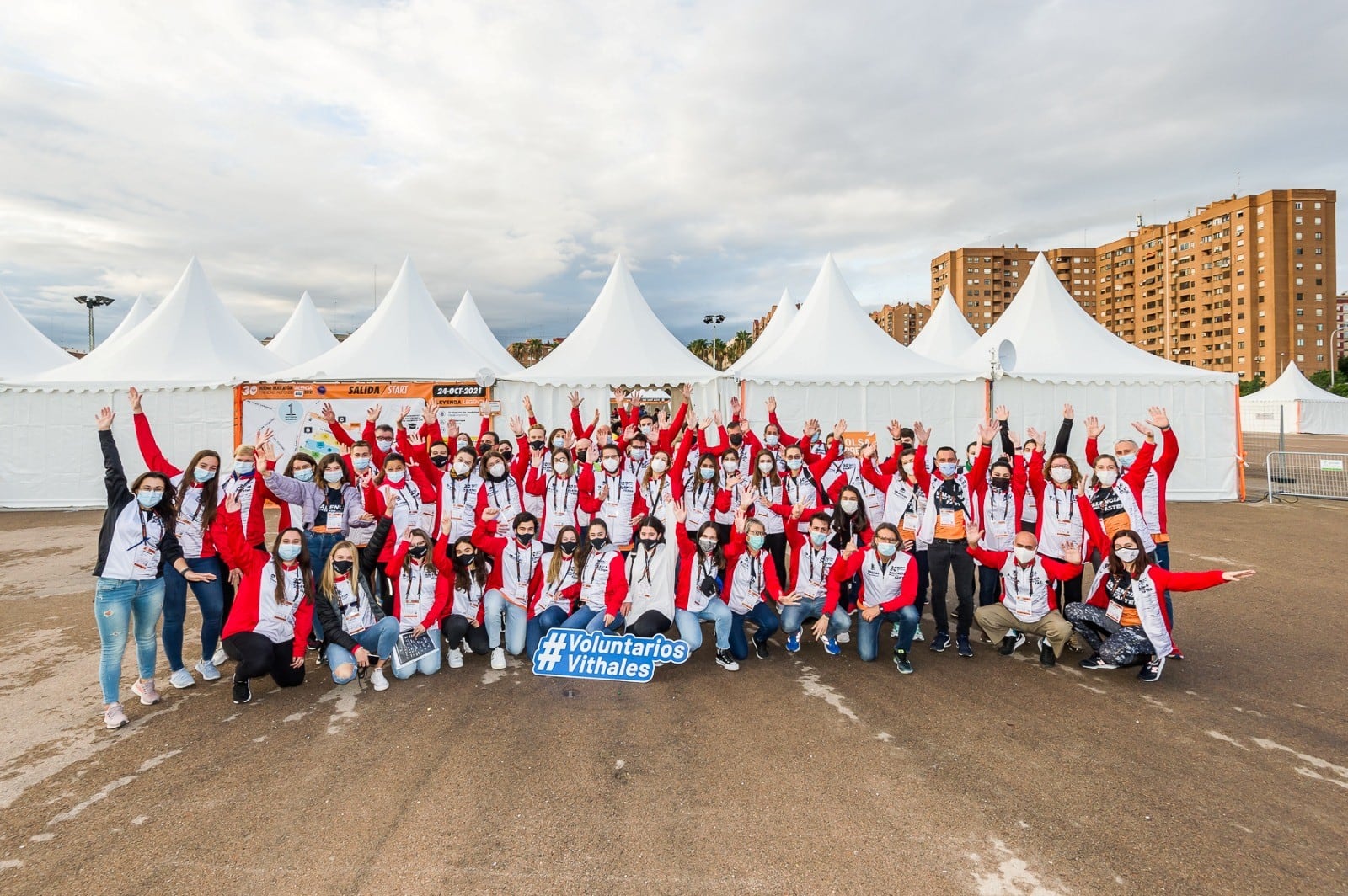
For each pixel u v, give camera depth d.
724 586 5.73
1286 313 81.56
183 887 2.80
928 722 4.40
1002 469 6.18
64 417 13.41
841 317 14.95
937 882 2.82
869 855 3.01
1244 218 84.31
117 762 3.87
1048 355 14.38
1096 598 5.53
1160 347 98.25
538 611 5.77
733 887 2.79
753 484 6.92
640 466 7.75
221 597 5.07
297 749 4.04
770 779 3.67
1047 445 13.38
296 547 4.84
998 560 5.72
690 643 5.62
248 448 5.11
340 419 13.48
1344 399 38.06
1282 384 40.75
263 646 4.71
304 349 23.16
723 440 8.26
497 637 5.68
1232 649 5.65
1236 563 8.45
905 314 118.44
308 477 5.84
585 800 3.46
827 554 5.86
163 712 4.58
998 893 2.75
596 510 6.95
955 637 6.30
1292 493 14.25
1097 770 3.75
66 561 9.07
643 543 5.66
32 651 5.76
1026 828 3.20
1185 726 4.30
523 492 7.10
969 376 13.41
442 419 13.63
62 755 3.94
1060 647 5.41
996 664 5.54
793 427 13.45
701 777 3.69
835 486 7.37
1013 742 4.10
